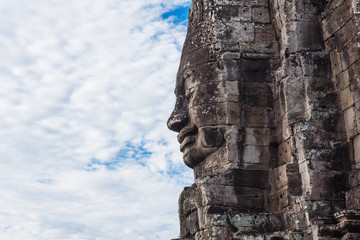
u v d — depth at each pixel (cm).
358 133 1220
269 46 1388
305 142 1238
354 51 1228
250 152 1321
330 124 1257
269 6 1420
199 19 1422
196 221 1302
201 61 1377
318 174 1214
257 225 1259
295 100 1287
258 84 1364
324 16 1324
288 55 1318
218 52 1372
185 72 1393
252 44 1385
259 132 1337
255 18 1406
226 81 1351
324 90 1285
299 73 1298
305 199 1198
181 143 1405
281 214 1267
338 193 1210
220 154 1327
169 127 1412
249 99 1352
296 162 1256
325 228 1137
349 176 1220
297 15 1330
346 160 1233
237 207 1284
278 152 1329
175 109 1415
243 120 1337
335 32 1291
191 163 1389
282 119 1313
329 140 1245
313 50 1314
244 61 1373
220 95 1345
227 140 1320
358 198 1177
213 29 1389
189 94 1377
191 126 1367
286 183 1249
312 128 1248
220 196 1284
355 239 1102
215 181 1292
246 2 1415
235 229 1253
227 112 1334
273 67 1375
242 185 1302
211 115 1338
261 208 1294
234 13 1404
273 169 1313
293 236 1175
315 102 1271
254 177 1309
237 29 1392
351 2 1245
